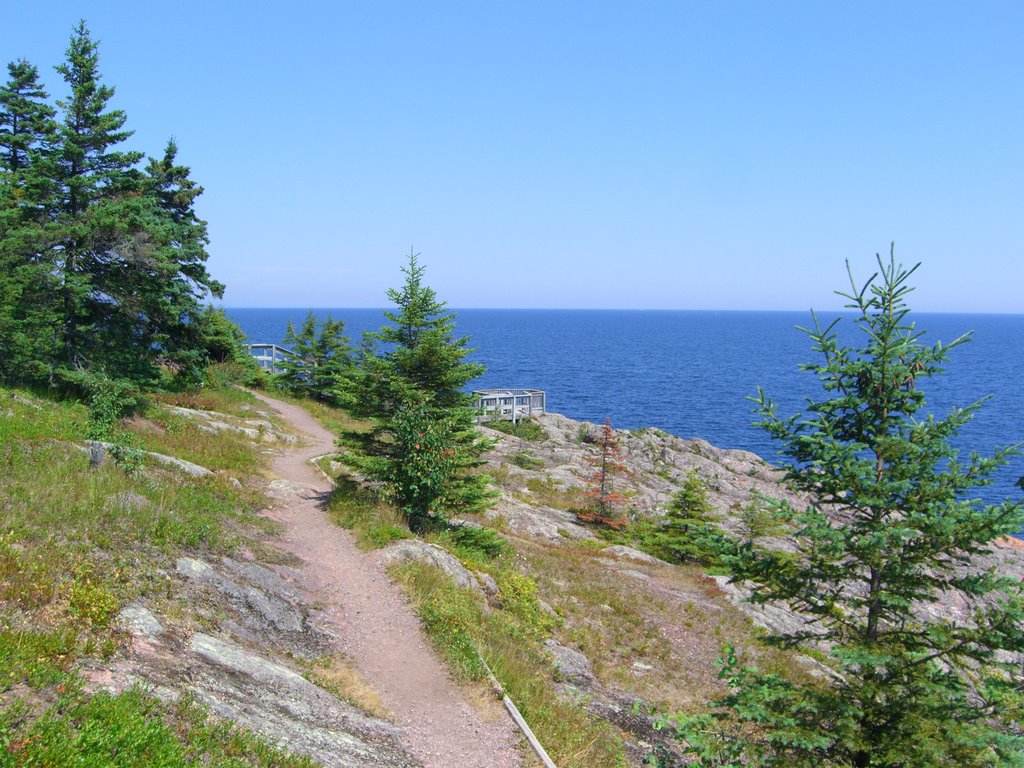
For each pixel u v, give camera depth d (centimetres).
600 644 1716
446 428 1856
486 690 1098
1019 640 793
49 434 1712
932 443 900
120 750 562
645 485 4169
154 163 3356
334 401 4919
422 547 1599
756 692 902
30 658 654
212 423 2905
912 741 819
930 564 904
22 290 2216
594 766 1000
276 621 1133
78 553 1007
